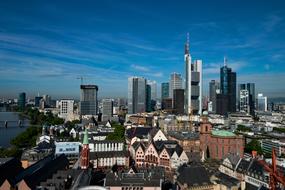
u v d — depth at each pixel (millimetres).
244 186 184125
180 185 188875
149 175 183750
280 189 166250
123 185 173500
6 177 175625
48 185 165625
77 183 164750
